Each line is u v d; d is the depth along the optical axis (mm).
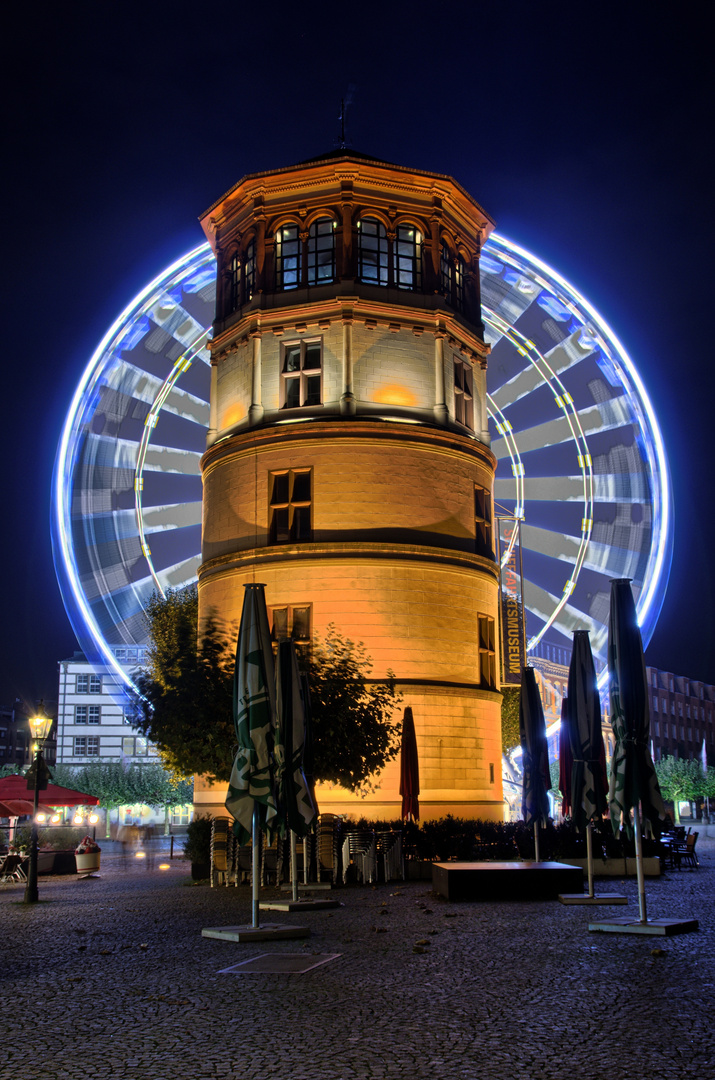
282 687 23766
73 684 101375
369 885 29250
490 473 42094
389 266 39938
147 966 15141
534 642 54094
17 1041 10734
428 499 38156
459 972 14125
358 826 32000
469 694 37750
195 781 39312
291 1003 12297
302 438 37812
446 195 40969
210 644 34125
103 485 54406
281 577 37156
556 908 22188
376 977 13836
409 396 39000
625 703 18969
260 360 39562
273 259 40406
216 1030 11047
